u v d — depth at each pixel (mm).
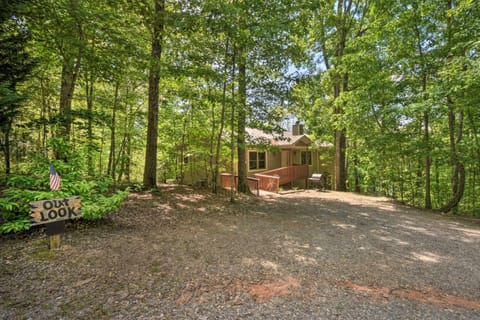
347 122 8875
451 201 7785
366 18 10641
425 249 4000
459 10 6078
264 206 7074
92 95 8258
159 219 4898
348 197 9508
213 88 7125
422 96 7090
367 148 9133
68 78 5879
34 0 4055
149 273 2787
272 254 3572
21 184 3781
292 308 2305
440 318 2230
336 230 4938
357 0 10883
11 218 3418
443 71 6223
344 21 11094
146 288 2496
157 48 6871
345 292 2625
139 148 11625
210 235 4242
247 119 7656
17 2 3977
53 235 3109
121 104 9258
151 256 3211
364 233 4793
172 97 8625
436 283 2885
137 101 9883
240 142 8070
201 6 5535
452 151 7172
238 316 2156
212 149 9172
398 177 10000
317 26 11445
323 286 2736
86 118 5648
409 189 10578
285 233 4594
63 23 4688
